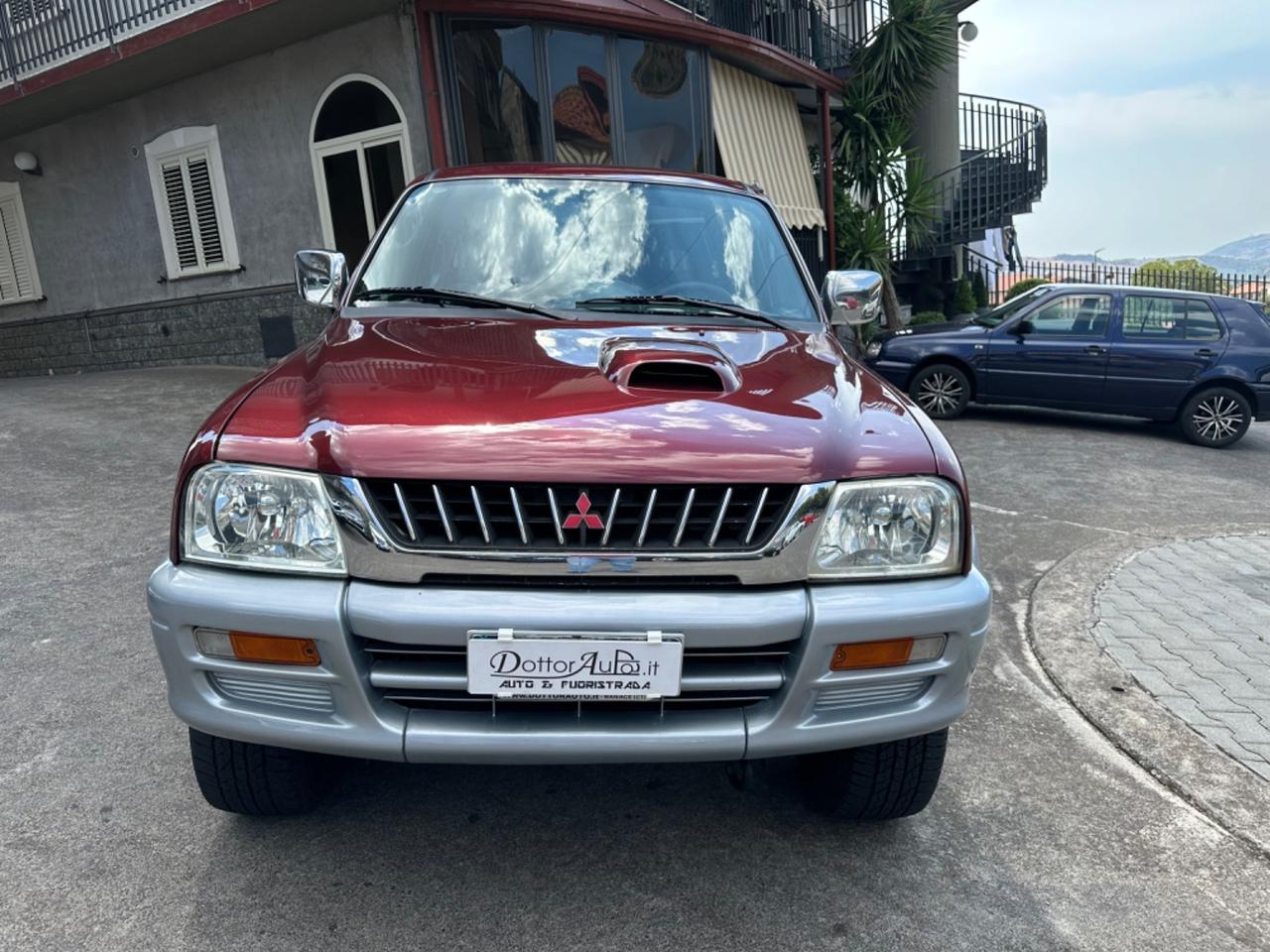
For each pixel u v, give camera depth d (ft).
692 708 6.46
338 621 5.97
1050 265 70.85
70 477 19.12
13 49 34.27
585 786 8.63
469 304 9.24
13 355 43.14
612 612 5.96
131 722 9.50
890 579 6.49
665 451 6.19
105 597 12.76
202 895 6.99
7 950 6.38
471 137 29.78
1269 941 6.91
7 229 41.16
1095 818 8.44
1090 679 11.21
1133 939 6.88
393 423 6.36
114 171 36.94
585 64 31.45
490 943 6.58
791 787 8.73
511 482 5.99
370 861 7.44
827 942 6.70
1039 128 50.90
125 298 38.32
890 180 45.21
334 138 31.30
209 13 28.12
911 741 7.30
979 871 7.61
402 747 6.14
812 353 8.56
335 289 10.32
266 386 7.35
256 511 6.22
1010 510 19.92
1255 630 12.87
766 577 6.23
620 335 8.27
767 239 10.91
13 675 10.46
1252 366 27.71
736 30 39.78
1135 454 26.43
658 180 11.18
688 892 7.20
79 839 7.62
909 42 42.47
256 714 6.30
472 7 28.17
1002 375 30.07
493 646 5.91
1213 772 9.18
